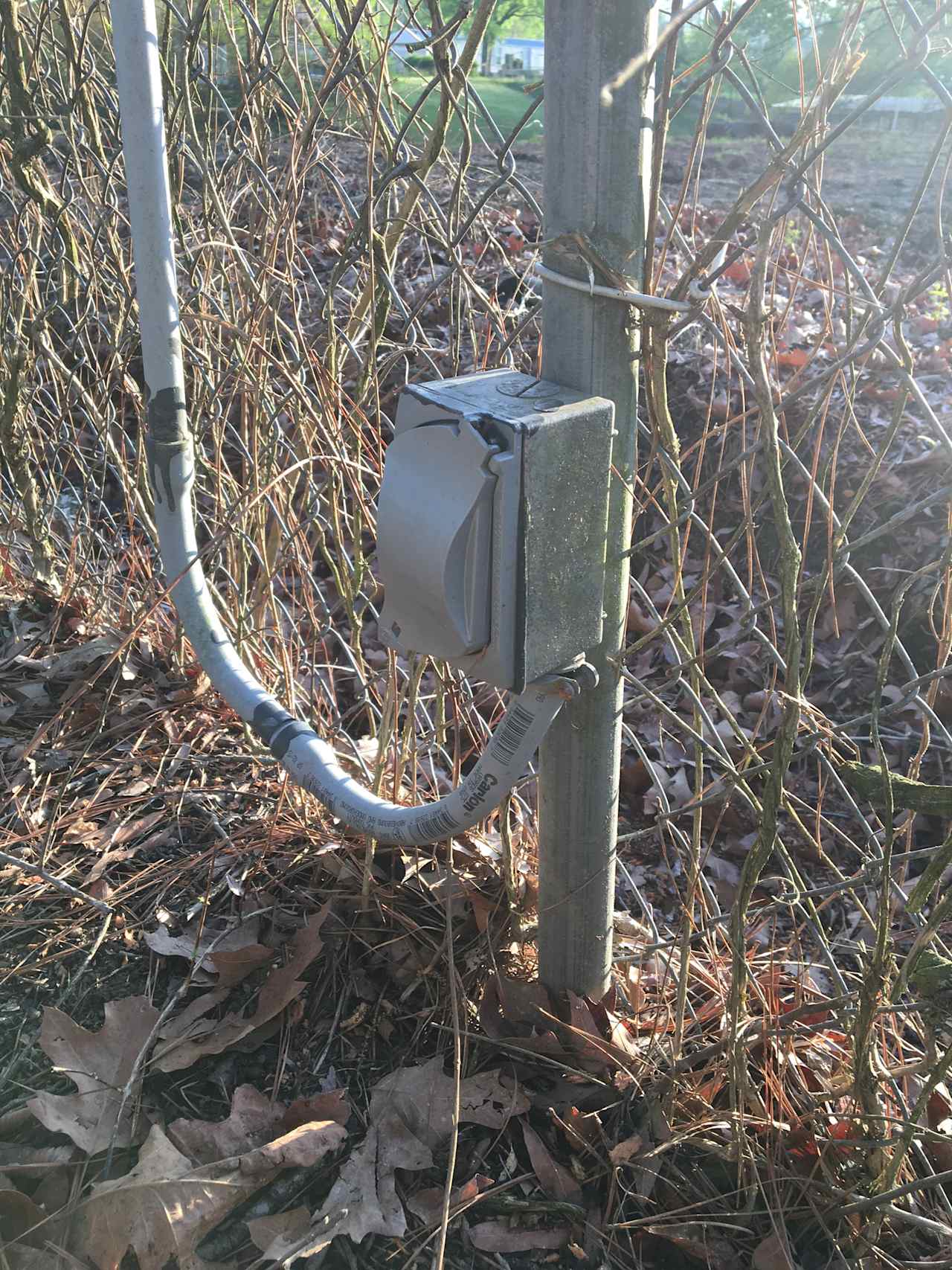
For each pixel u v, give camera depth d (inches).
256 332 86.0
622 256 48.8
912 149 413.1
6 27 80.4
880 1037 64.5
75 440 126.3
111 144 104.0
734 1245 58.4
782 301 171.0
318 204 174.4
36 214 102.4
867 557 136.5
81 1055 62.6
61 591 111.1
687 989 72.1
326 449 88.1
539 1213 59.5
